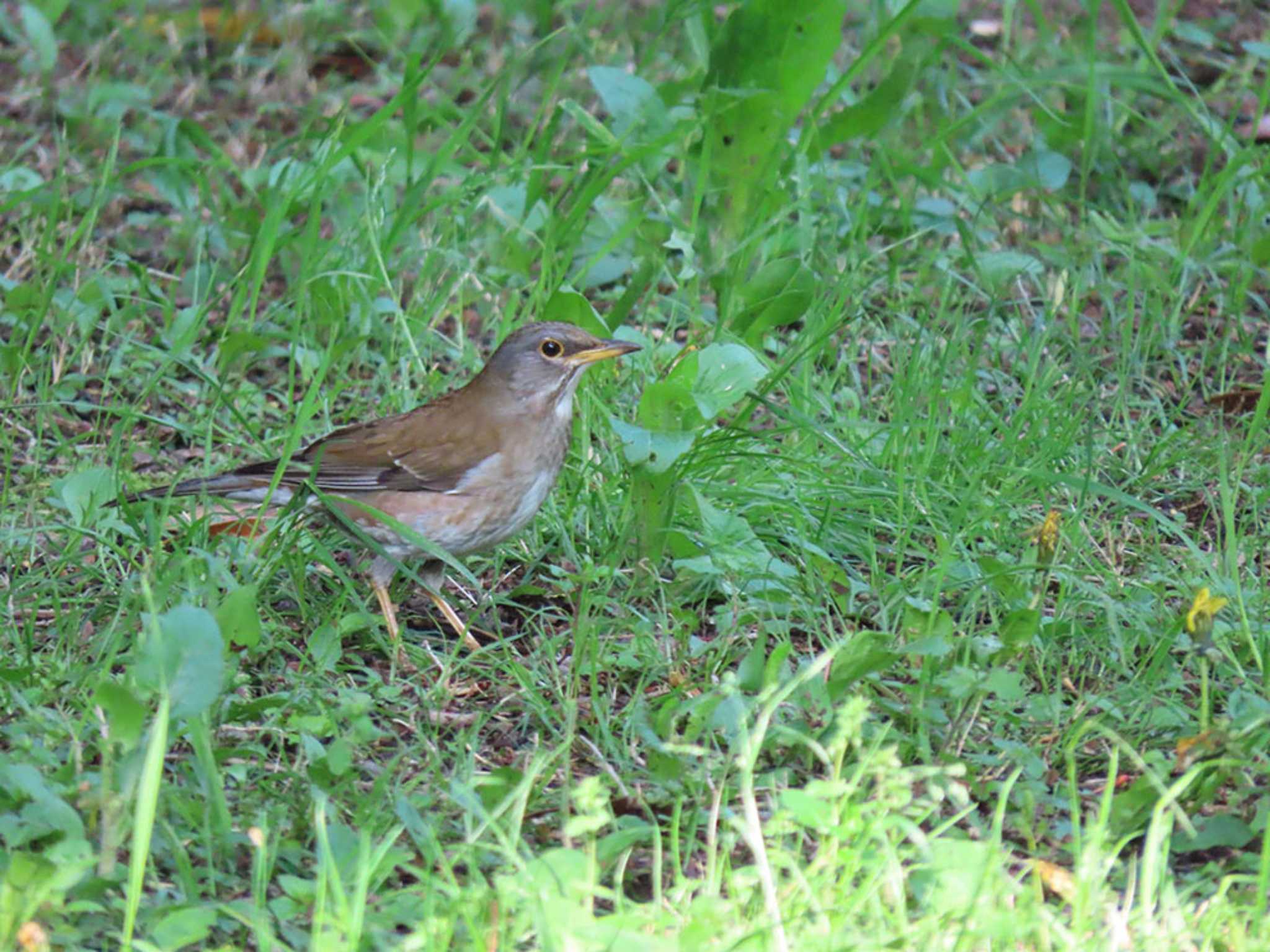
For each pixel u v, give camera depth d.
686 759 8.49
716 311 14.42
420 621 11.04
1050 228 16.05
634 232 15.28
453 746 8.95
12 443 12.52
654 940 6.63
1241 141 17.39
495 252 14.77
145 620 8.50
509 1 20.61
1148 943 6.84
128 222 16.23
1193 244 14.79
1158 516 10.82
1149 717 9.01
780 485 11.48
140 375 13.72
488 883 7.54
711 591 10.67
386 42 19.38
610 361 12.60
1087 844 7.60
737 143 14.28
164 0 21.11
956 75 18.39
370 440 10.70
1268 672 9.24
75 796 7.69
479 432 10.65
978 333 13.18
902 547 10.78
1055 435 12.07
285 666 9.77
